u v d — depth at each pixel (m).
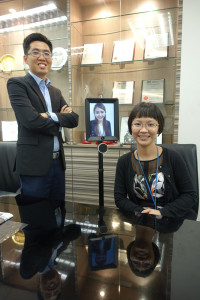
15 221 0.70
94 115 1.07
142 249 0.51
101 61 2.12
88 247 0.52
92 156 2.06
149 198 0.98
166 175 0.96
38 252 0.51
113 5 2.11
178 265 0.44
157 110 0.93
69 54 2.04
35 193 1.31
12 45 2.46
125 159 1.06
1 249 0.52
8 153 1.59
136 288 0.37
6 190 1.59
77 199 2.19
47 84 1.42
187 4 1.72
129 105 2.10
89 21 2.20
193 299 0.35
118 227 0.65
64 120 1.32
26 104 1.22
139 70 2.13
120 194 1.03
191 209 1.05
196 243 0.54
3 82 2.51
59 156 1.43
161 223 0.67
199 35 1.74
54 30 2.26
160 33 1.95
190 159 1.18
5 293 0.37
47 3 2.07
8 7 2.25
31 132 1.26
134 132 0.94
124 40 2.11
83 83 2.34
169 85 2.02
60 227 0.65
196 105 1.84
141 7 2.01
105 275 0.41
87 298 0.35
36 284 0.39
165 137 2.02
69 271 0.43
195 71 1.79
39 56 1.27
